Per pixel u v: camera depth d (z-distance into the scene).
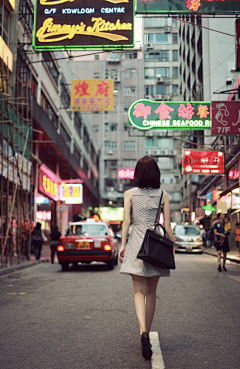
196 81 33.03
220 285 8.64
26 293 7.77
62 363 3.53
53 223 31.95
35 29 14.09
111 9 13.98
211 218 34.41
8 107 14.42
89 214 51.09
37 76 23.75
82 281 9.58
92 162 53.53
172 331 4.66
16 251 19.42
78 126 41.09
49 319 5.37
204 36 29.39
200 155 22.72
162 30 64.62
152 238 3.56
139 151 64.62
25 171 17.77
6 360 3.63
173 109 17.30
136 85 64.75
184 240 22.98
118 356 3.72
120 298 7.03
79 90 18.97
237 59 14.10
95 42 13.90
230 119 16.06
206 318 5.36
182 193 55.44
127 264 3.67
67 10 14.09
